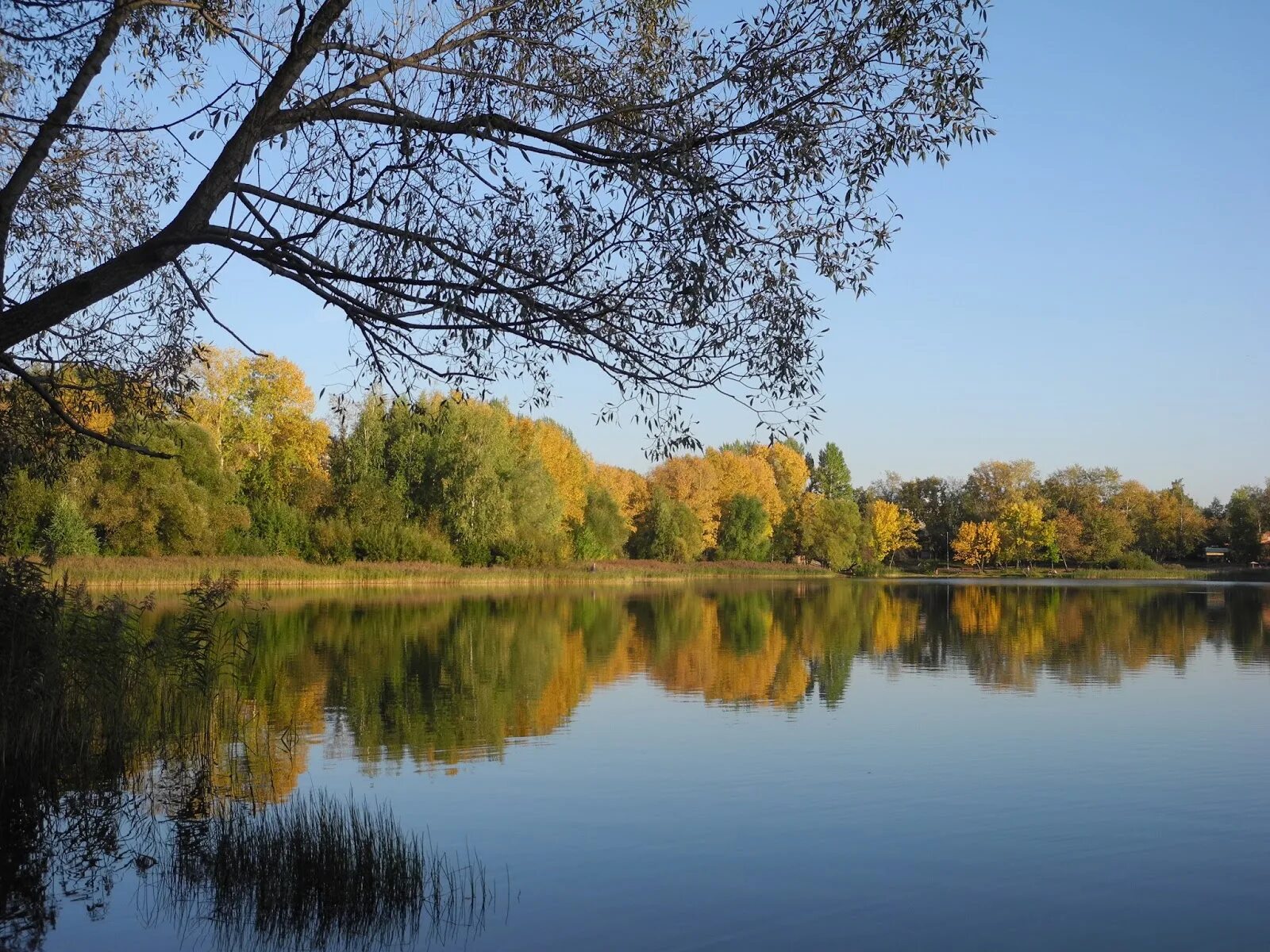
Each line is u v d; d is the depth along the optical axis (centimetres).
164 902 833
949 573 11312
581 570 7162
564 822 1062
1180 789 1220
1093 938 780
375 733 1525
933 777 1273
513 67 877
